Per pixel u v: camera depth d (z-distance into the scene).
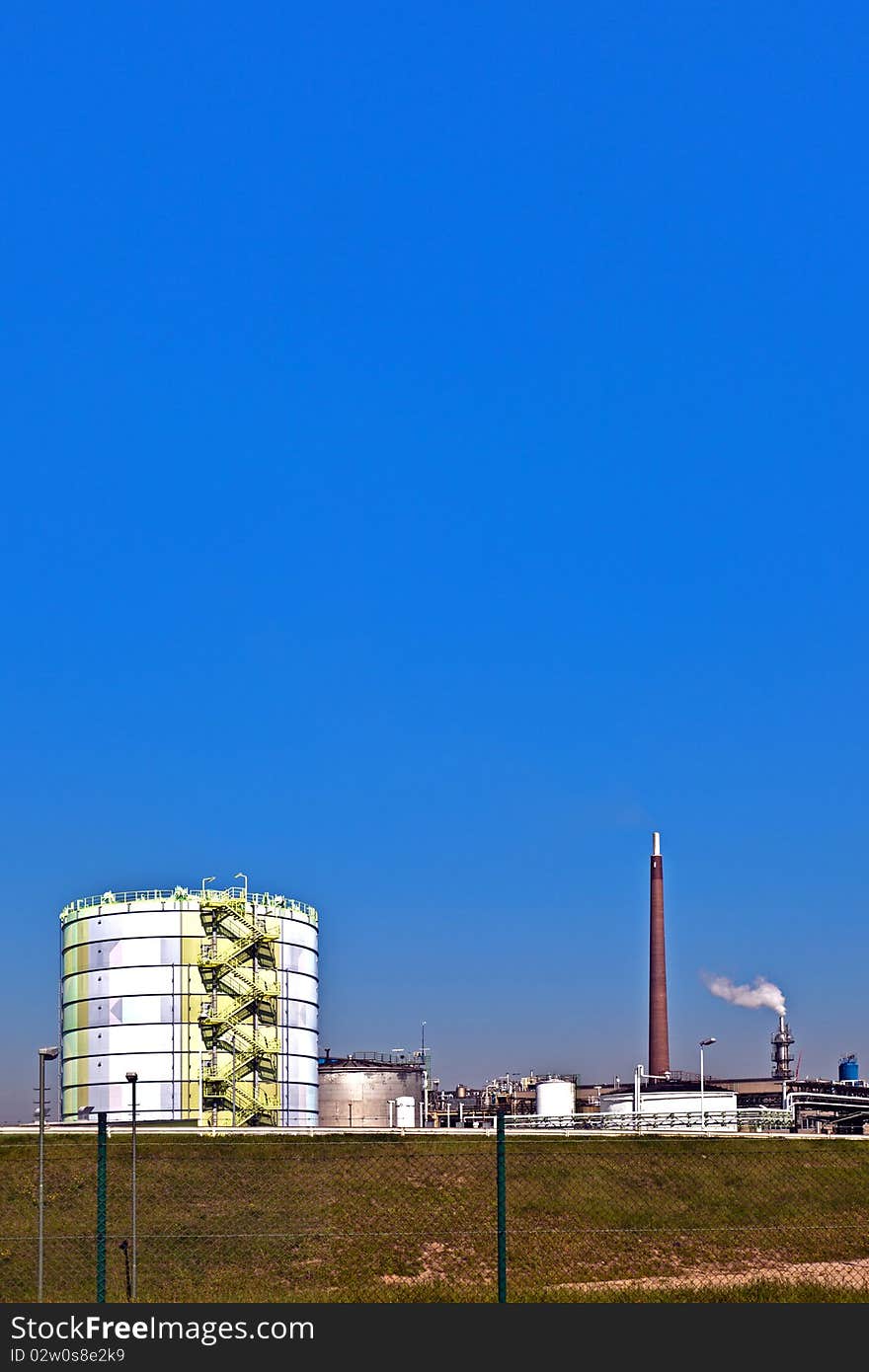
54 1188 63.62
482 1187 67.50
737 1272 48.38
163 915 97.56
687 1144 78.88
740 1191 71.69
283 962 100.31
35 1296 44.34
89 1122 83.50
